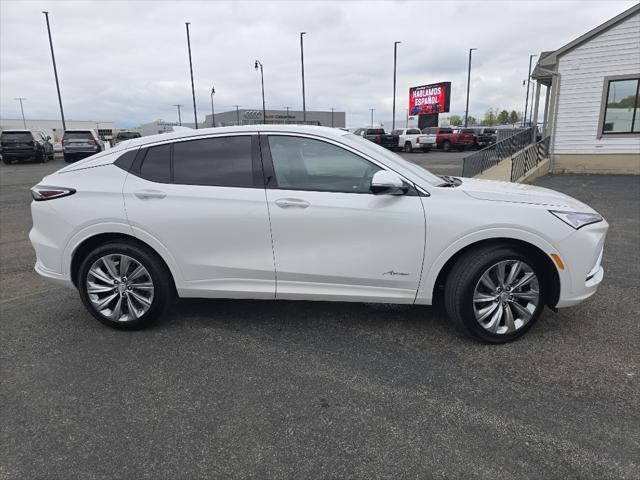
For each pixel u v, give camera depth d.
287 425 2.64
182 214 3.58
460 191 3.45
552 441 2.45
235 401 2.88
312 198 3.46
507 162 15.38
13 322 4.13
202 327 3.93
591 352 3.37
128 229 3.64
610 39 13.84
